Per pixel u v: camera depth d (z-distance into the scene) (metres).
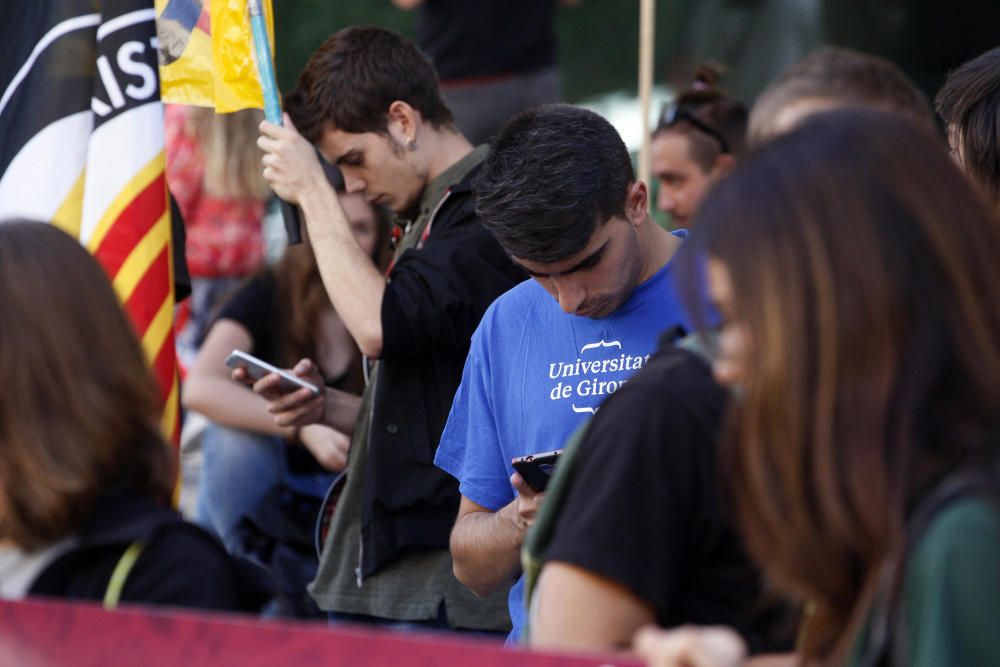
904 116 4.69
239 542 12.47
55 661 5.30
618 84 24.30
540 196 7.90
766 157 4.71
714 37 19.92
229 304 12.75
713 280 4.73
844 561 4.47
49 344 5.50
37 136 9.81
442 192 10.48
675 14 20.20
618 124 23.84
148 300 9.67
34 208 9.77
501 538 8.21
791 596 4.82
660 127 14.52
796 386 4.43
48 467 5.43
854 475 4.36
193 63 10.25
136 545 5.55
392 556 9.95
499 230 8.05
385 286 10.13
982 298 4.42
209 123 17.66
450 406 9.88
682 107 14.34
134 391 5.69
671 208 14.45
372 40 10.52
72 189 9.85
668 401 5.35
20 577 5.57
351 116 10.37
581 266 8.11
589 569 5.25
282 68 27.31
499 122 17.80
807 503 4.45
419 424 9.90
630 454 5.33
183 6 10.22
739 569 5.36
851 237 4.43
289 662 5.04
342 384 12.52
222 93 10.39
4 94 9.96
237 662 5.09
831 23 19.09
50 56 9.85
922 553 4.26
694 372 5.42
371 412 10.24
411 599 9.95
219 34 10.34
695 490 5.30
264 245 18.11
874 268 4.39
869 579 4.43
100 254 9.64
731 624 5.41
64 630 5.30
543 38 18.03
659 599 5.25
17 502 5.50
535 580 5.70
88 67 9.93
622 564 5.23
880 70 6.50
